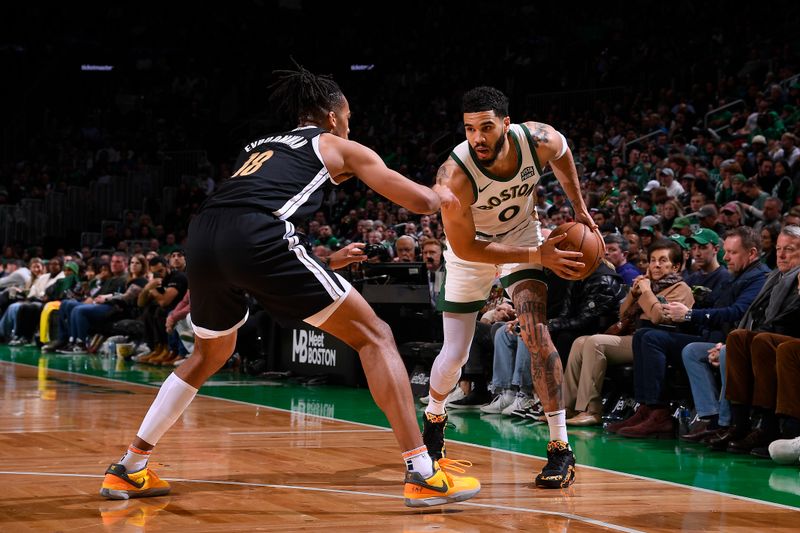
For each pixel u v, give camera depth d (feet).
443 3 70.69
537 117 57.11
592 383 19.25
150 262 34.94
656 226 24.27
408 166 54.39
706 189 29.89
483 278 13.17
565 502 11.20
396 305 25.09
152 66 76.69
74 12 77.00
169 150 68.74
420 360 23.84
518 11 66.90
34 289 43.73
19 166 67.15
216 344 10.89
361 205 46.09
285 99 11.37
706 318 17.72
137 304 35.14
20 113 72.59
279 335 29.45
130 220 61.31
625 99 52.16
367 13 74.54
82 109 73.67
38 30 76.13
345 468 13.14
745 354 15.96
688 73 51.44
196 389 11.03
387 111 63.10
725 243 18.24
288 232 10.21
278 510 10.28
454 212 12.21
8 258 54.13
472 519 10.05
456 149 12.49
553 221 28.96
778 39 50.70
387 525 9.64
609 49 59.06
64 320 38.14
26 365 31.45
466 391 22.39
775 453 14.78
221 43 76.28
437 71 65.41
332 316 10.34
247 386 26.37
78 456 13.65
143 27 77.46
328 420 18.95
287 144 10.76
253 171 10.51
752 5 54.90
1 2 74.84
